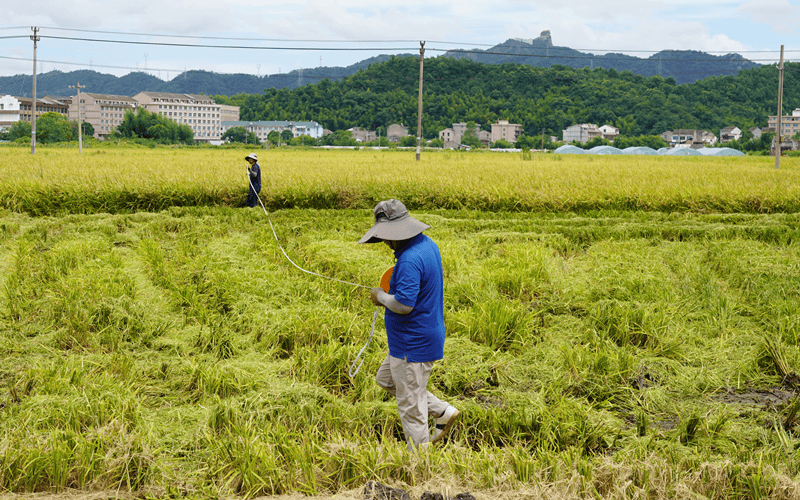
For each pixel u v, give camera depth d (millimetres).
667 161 46219
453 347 5203
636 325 5832
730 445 3668
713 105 199250
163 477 3221
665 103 190250
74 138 105188
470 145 170750
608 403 4332
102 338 5391
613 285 7219
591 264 8648
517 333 5551
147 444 3436
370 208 15172
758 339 5633
